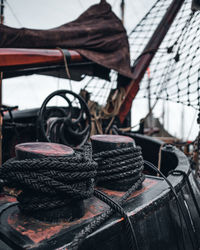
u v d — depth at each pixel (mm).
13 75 3117
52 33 3086
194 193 1775
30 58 2711
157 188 1428
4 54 2479
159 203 1267
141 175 1463
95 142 1500
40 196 988
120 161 1343
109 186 1426
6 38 2676
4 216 1075
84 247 873
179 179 1579
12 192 1546
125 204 1182
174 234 1307
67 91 2293
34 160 963
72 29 3357
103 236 942
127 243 1033
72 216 1032
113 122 4031
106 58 3730
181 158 2174
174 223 1336
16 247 839
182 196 1530
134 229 1080
